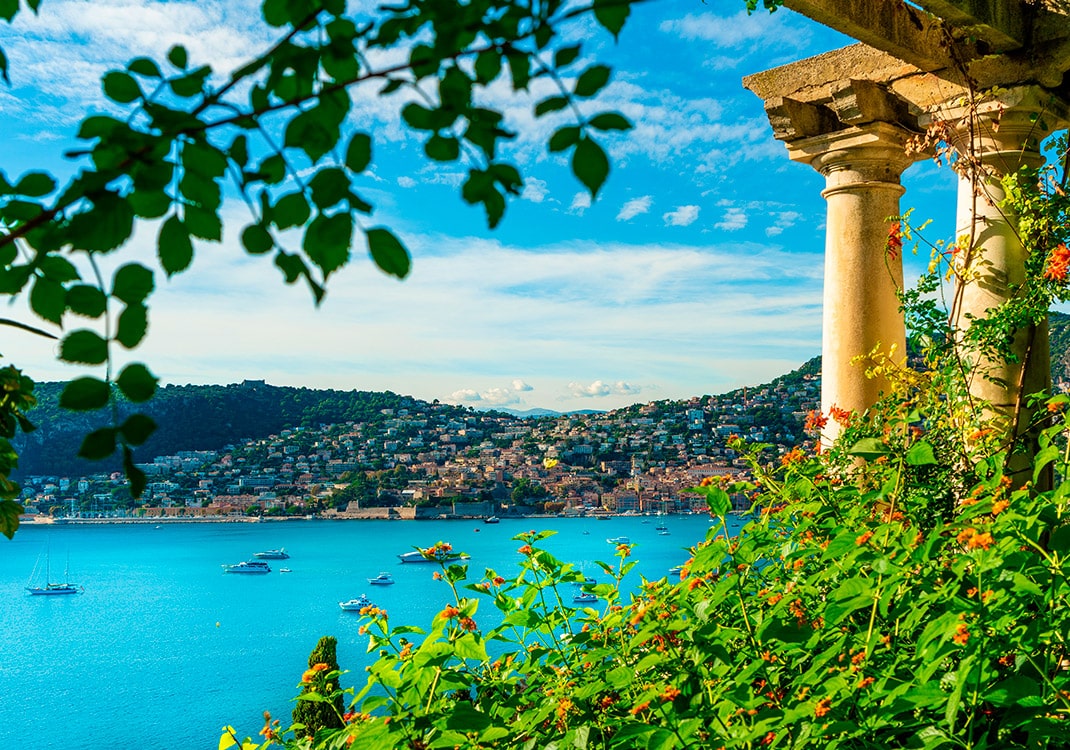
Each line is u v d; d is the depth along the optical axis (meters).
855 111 5.75
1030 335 5.14
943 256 5.41
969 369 5.17
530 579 3.43
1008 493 3.91
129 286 1.19
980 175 5.37
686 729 2.51
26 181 1.37
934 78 5.68
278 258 1.31
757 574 3.49
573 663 3.29
